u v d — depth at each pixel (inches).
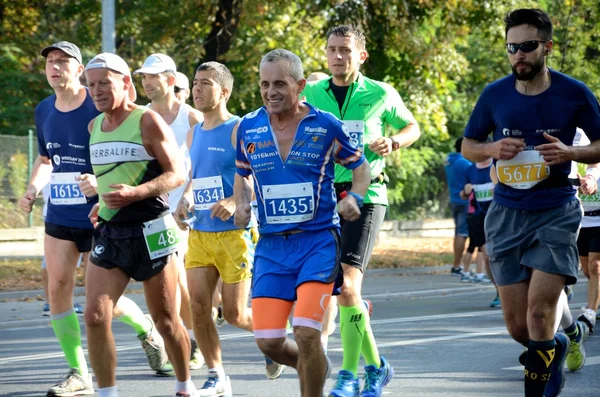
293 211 543.8
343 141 549.0
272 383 759.7
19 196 2138.3
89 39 2851.9
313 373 529.7
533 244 590.6
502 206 602.9
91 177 642.8
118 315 751.7
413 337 1010.1
